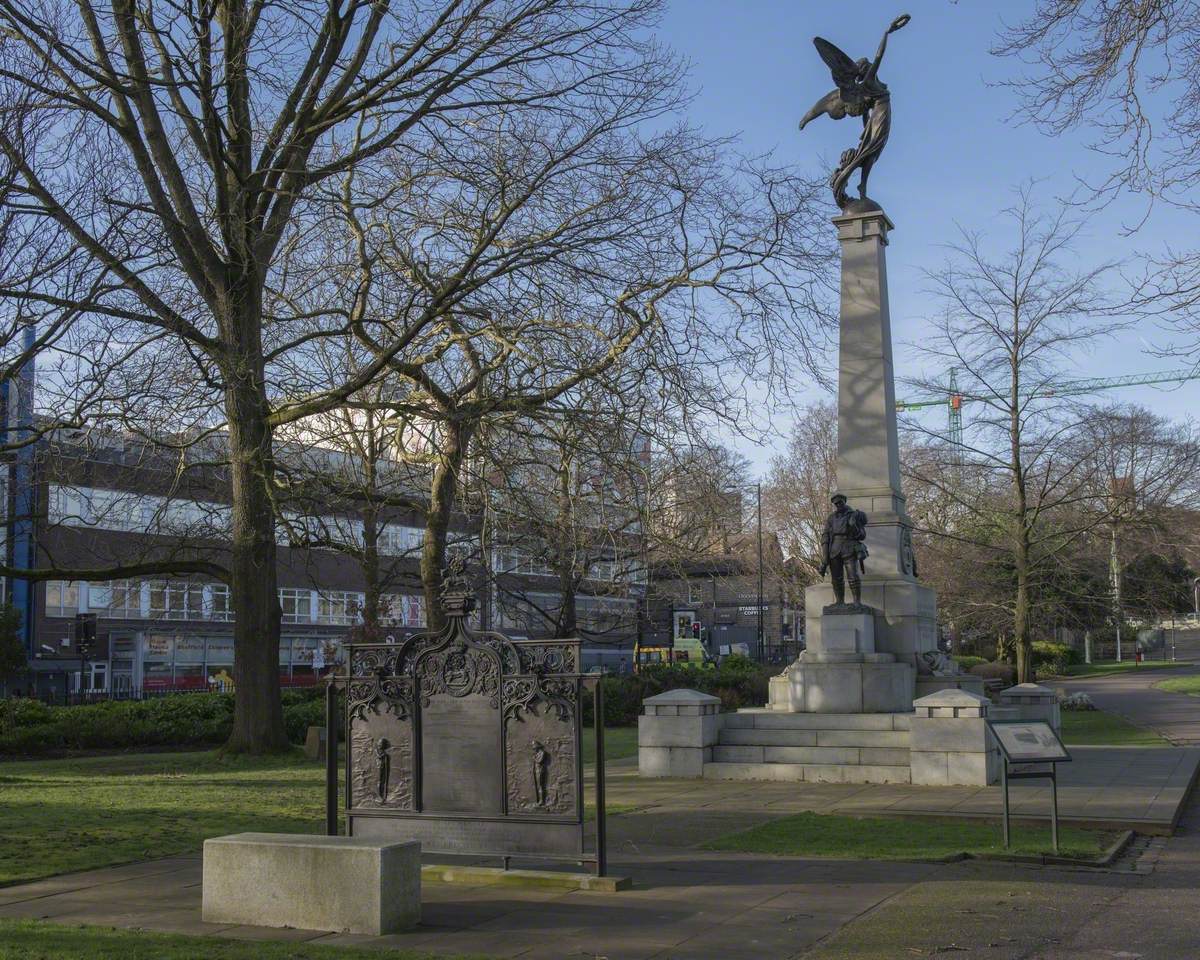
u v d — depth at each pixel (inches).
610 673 1804.9
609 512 1088.8
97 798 642.8
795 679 858.8
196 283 846.5
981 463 1449.3
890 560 911.7
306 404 867.4
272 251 879.7
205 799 638.5
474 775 408.2
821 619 874.8
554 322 878.4
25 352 776.9
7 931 329.1
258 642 894.4
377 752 421.1
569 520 1024.2
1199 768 781.9
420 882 357.7
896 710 827.4
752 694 1563.7
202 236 833.5
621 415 849.5
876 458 935.7
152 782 734.5
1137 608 1651.1
